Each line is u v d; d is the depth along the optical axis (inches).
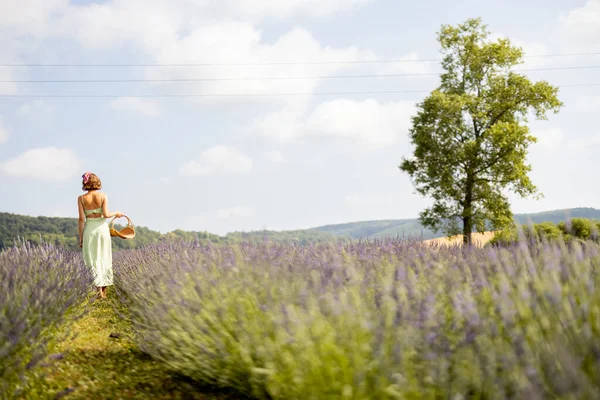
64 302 200.1
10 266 204.8
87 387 136.8
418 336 94.2
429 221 1047.6
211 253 199.6
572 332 82.8
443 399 82.4
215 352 119.6
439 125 1027.9
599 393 68.2
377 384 87.4
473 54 1096.2
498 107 1043.9
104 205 300.7
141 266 279.1
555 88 1042.7
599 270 124.6
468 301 104.2
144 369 153.7
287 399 99.3
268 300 120.3
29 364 129.0
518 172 983.0
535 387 71.6
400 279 132.6
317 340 96.1
